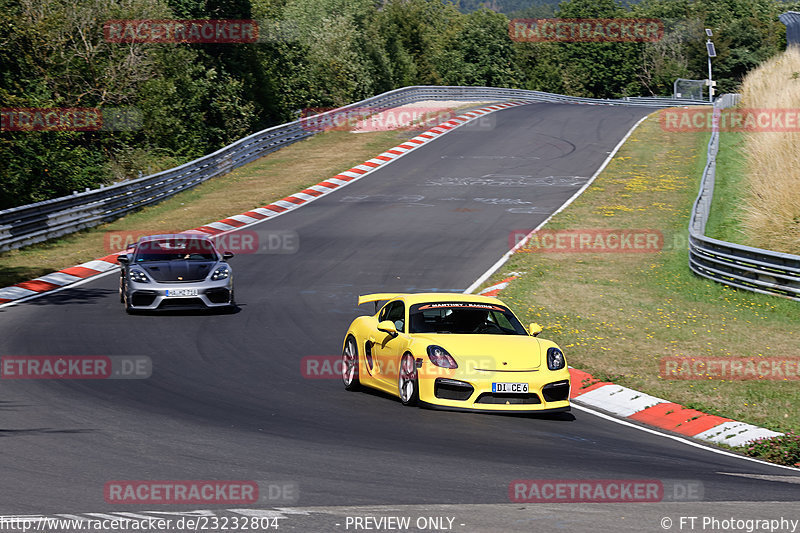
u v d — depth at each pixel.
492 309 35.75
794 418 34.59
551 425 31.39
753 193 76.19
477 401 30.97
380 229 83.31
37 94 128.62
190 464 23.16
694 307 54.78
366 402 33.47
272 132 133.25
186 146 141.75
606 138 140.75
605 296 57.97
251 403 32.50
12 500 19.34
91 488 20.56
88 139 136.12
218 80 160.00
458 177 112.25
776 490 23.25
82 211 84.19
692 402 36.59
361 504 19.53
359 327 36.66
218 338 45.28
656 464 26.09
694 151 127.25
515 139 140.25
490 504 19.84
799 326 49.59
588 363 42.50
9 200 108.19
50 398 32.16
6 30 132.00
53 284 61.69
